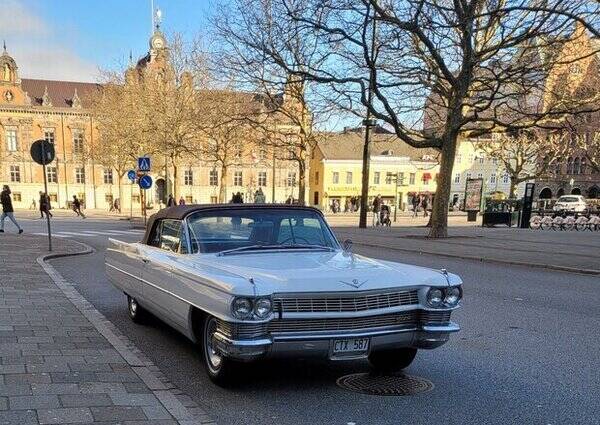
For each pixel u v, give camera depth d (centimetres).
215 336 413
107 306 780
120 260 682
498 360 540
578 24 1730
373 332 412
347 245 569
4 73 6944
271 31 3047
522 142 4341
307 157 3181
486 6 1891
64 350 509
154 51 4453
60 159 7181
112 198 7381
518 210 3422
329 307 403
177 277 480
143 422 352
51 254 1345
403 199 7525
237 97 3350
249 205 559
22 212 5134
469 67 1808
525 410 409
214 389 443
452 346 592
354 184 7325
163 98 3691
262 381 466
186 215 544
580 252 1568
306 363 520
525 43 2016
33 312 669
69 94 7588
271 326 392
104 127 5009
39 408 368
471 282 1072
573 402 427
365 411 402
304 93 2911
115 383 423
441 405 417
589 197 6788
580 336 641
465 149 7788
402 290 430
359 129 3281
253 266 445
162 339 599
